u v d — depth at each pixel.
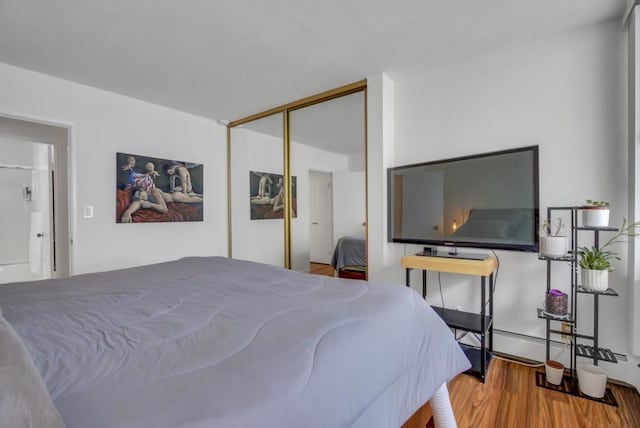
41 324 0.91
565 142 2.10
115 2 1.74
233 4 1.77
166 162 3.41
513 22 1.97
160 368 0.69
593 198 2.01
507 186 2.19
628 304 1.89
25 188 4.44
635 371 1.83
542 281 2.18
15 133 3.20
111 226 3.00
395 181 2.72
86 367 0.69
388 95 2.76
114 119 3.03
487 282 2.40
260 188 3.74
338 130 3.12
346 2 1.77
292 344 0.83
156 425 0.52
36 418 0.46
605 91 1.98
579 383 1.82
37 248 4.41
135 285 1.41
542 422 1.57
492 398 1.77
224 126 4.04
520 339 2.25
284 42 2.18
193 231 3.68
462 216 2.38
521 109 2.26
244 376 0.68
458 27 2.03
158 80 2.76
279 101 3.30
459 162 2.40
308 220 3.37
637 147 1.73
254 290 1.35
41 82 2.60
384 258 2.73
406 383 1.06
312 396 0.70
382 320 1.08
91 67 2.51
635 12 1.73
